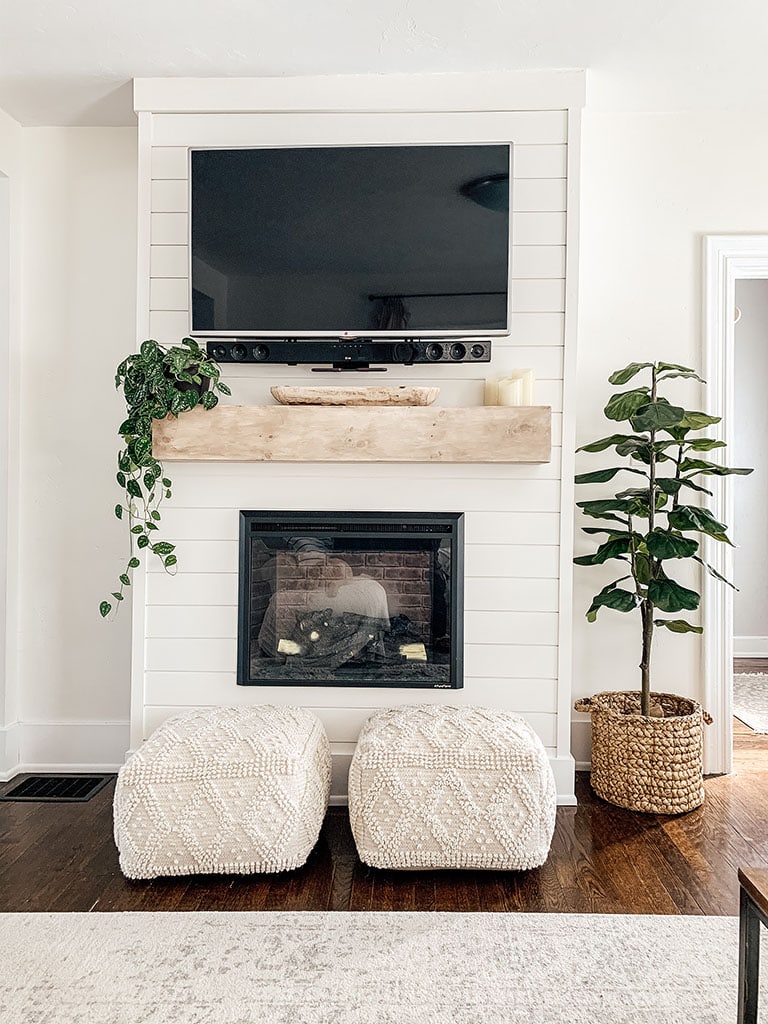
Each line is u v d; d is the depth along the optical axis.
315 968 2.26
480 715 3.05
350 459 3.34
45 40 3.13
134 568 3.49
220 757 2.77
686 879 2.79
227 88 3.43
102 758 3.92
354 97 3.42
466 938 2.41
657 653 3.86
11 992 2.15
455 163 3.32
